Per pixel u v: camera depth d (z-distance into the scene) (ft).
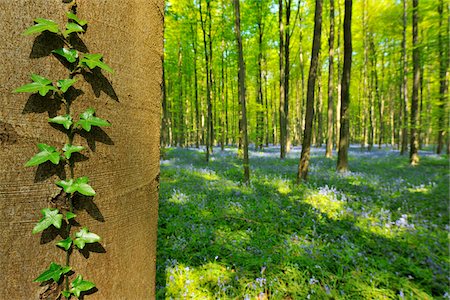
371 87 83.35
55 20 3.50
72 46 3.62
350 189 27.45
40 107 3.47
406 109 50.78
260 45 67.00
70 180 3.60
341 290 10.19
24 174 3.37
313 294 10.11
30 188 3.40
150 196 4.89
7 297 3.28
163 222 16.35
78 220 3.69
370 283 11.01
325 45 76.79
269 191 25.44
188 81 90.94
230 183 28.60
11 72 3.30
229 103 107.65
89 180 3.76
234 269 11.66
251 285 10.27
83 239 3.68
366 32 75.66
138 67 4.41
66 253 3.62
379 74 91.45
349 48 35.88
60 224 3.49
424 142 133.18
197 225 16.02
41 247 3.47
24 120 3.37
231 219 17.54
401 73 63.46
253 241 14.11
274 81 97.66
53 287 3.54
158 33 5.04
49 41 3.50
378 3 71.46
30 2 3.38
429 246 14.80
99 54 3.80
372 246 14.66
